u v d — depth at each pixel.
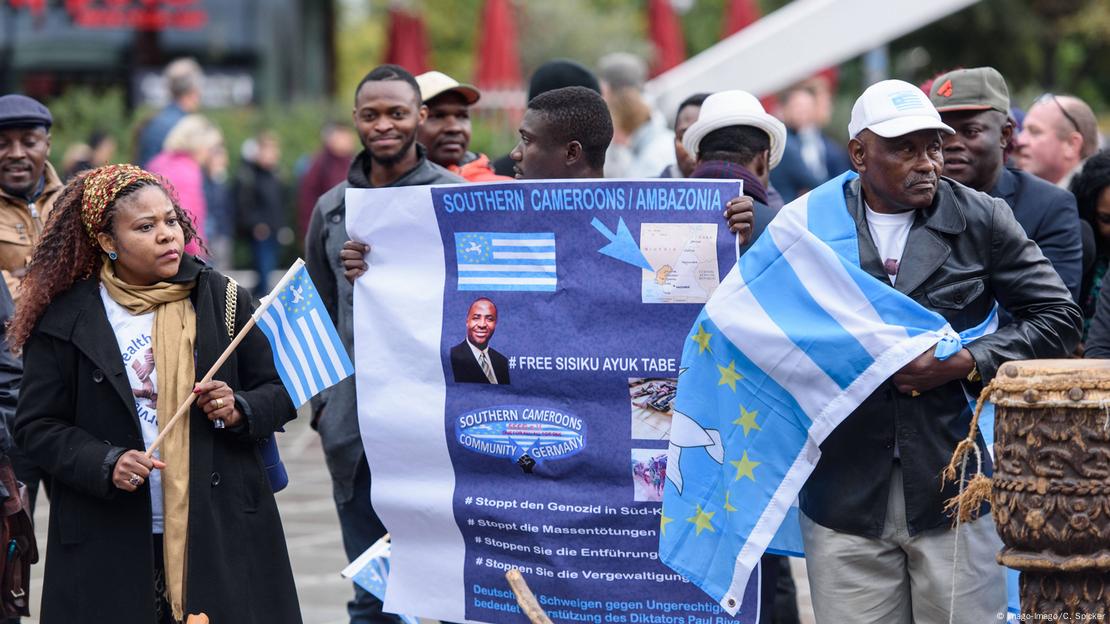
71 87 25.27
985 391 4.87
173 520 5.54
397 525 6.21
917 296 5.29
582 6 39.44
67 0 26.52
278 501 11.39
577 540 5.92
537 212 5.91
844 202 5.41
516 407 6.00
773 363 5.32
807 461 5.32
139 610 5.50
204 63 27.28
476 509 6.05
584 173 6.41
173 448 5.55
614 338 5.84
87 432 5.58
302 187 19.30
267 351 5.84
